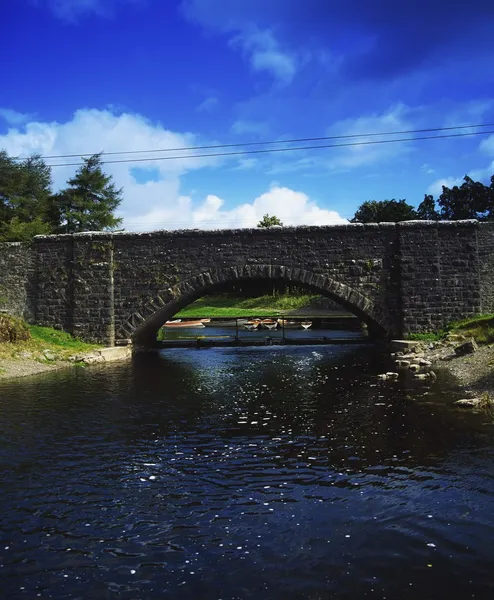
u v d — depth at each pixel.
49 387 18.75
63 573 6.27
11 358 23.33
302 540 6.94
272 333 47.06
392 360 24.84
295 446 11.06
